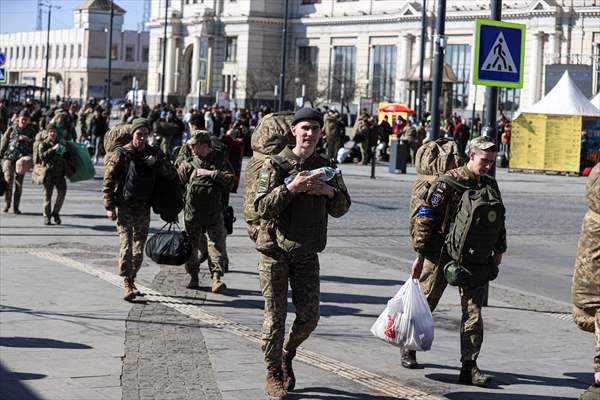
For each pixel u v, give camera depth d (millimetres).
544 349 13938
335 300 16922
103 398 10508
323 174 10312
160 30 142250
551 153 62062
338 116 64250
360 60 118375
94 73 184125
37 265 19078
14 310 14859
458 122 66812
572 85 61812
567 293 19188
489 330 15156
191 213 16875
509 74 18141
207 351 12820
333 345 13508
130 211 16016
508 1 100000
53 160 25359
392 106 78438
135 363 12070
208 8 132000
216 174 16766
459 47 105562
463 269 11531
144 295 16469
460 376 11781
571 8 94250
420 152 12500
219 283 17031
